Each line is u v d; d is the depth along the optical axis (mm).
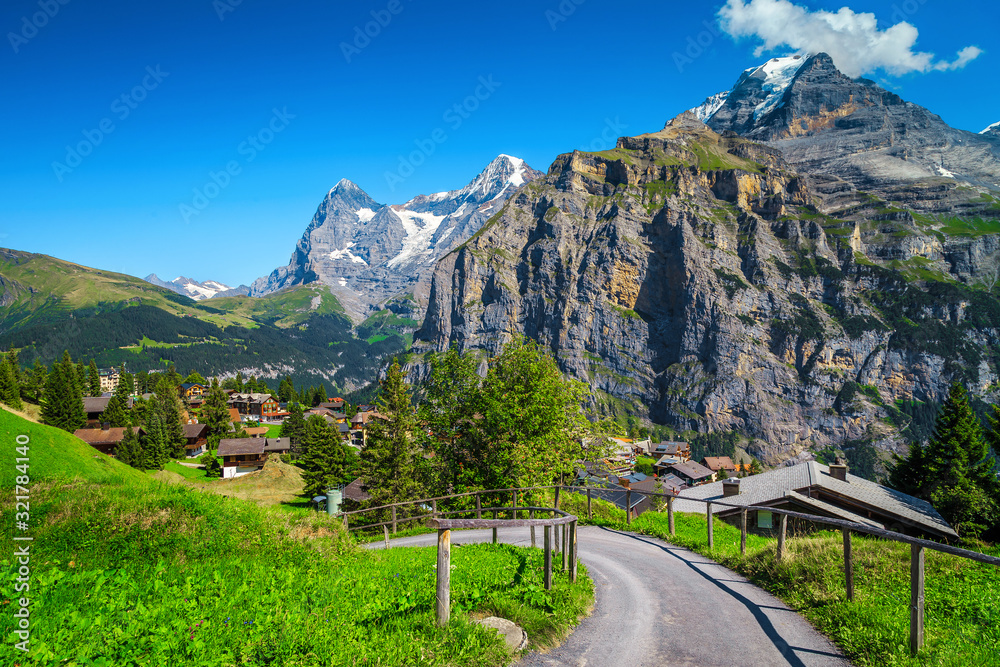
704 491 45094
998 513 42375
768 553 15008
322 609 9375
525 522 10164
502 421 24484
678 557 17078
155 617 8211
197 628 7828
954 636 9305
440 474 27094
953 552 8234
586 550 18094
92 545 12406
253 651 7262
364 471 50000
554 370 26203
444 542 8836
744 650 9547
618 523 22922
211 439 113375
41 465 16969
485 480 25391
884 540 14477
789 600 12344
